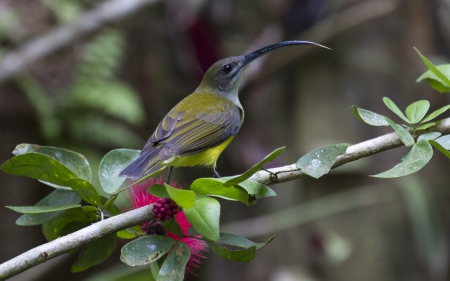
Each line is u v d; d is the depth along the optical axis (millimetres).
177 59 14023
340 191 12586
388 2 12578
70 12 12531
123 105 12461
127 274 8383
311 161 4574
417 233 11656
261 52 8523
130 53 13719
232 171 14516
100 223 4609
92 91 12445
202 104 7473
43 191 12727
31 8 12625
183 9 13469
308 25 13320
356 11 12703
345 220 12469
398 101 12641
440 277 11938
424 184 12258
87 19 12477
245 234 12008
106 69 12758
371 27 12859
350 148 4953
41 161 4668
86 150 12398
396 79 12695
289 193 13344
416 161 4492
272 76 13852
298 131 13523
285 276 12656
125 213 4648
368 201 12102
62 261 11500
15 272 4375
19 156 4609
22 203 12523
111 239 5172
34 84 12266
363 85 12906
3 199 12391
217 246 4402
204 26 13523
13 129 12492
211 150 7184
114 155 5410
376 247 12312
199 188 4527
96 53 12734
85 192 4730
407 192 11703
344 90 13070
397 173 4414
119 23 13445
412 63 12547
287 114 13836
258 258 13508
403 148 12211
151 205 4672
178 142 6672
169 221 4723
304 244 12914
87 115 12570
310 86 13383
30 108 12469
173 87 14148
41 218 4988
